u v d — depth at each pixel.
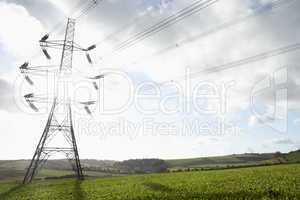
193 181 31.95
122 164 158.38
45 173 103.75
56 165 138.38
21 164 139.38
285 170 38.12
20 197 29.12
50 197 27.23
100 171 123.50
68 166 136.50
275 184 23.70
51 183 44.78
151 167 149.50
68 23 47.91
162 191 24.91
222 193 21.00
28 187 40.00
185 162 159.12
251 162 142.00
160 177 44.03
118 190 28.77
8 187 42.09
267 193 19.67
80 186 36.75
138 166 153.25
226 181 29.11
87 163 163.50
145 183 34.47
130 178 47.03
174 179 37.44
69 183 43.09
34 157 48.62
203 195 20.80
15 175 104.75
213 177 35.81
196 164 150.62
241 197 19.00
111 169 133.88
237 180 29.27
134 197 22.86
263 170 40.97
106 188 31.84
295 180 25.88
